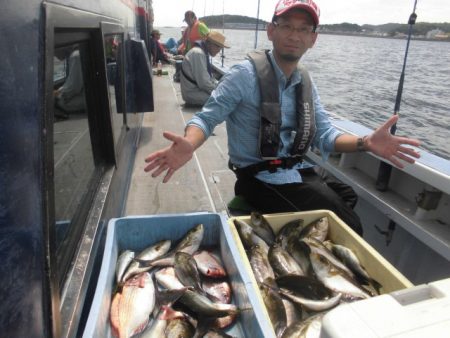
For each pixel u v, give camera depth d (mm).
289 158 2234
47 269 920
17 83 790
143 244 1897
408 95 7785
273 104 2107
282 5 1995
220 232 1894
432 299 883
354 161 2752
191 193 2715
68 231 1392
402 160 2092
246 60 2176
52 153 961
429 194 1976
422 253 2102
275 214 2033
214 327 1408
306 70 2301
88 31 1667
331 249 1875
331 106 7141
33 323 875
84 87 1761
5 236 766
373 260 1676
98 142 2064
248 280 1456
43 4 924
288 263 1793
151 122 4562
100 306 1284
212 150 3613
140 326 1404
